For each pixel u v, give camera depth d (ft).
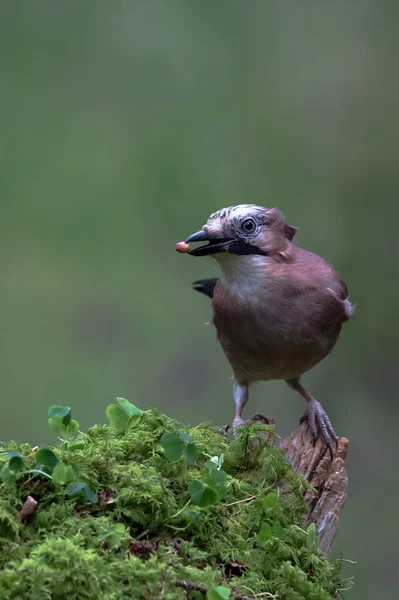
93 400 41.91
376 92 49.93
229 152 49.37
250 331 21.91
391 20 52.01
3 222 47.01
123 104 51.08
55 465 12.21
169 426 14.49
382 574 36.47
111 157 49.01
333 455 17.60
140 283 45.70
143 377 42.52
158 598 10.79
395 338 43.70
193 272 46.52
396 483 40.14
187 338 44.21
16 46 51.98
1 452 13.21
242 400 23.91
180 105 51.08
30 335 43.24
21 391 41.63
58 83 51.60
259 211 21.76
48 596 10.23
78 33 52.65
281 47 52.60
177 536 12.48
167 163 48.78
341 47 52.06
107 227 47.29
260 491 14.29
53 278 45.52
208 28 53.36
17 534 11.38
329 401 42.86
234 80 51.78
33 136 49.47
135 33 52.90
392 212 46.39
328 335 22.45
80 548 11.00
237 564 12.55
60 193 48.24
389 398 42.86
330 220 46.83
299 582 12.69
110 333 44.01
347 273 45.32
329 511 16.25
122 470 12.85
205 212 47.67
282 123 49.75
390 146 47.98
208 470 13.26
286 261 21.93
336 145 48.75
